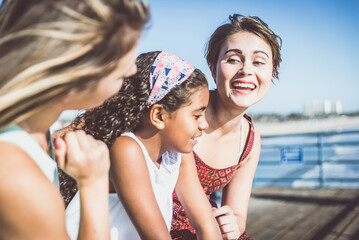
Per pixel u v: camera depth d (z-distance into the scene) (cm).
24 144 84
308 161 779
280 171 1317
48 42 77
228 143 203
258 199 660
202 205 153
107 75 87
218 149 201
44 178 80
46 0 80
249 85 183
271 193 706
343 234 430
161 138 139
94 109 138
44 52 77
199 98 136
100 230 95
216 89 199
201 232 150
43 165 89
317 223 486
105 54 82
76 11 80
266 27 184
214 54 196
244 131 209
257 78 184
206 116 195
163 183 142
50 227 78
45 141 102
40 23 79
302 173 1020
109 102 135
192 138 147
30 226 76
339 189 715
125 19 83
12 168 76
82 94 87
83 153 93
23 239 77
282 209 579
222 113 192
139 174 128
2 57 78
